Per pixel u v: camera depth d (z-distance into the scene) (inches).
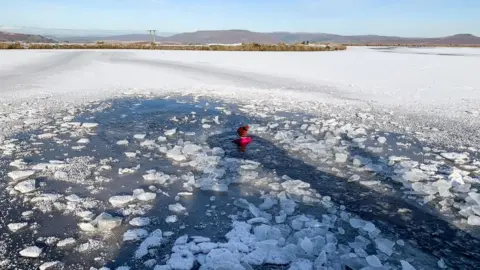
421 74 743.7
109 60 986.7
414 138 298.0
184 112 383.6
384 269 126.8
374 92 519.5
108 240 145.2
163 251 138.6
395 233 156.7
